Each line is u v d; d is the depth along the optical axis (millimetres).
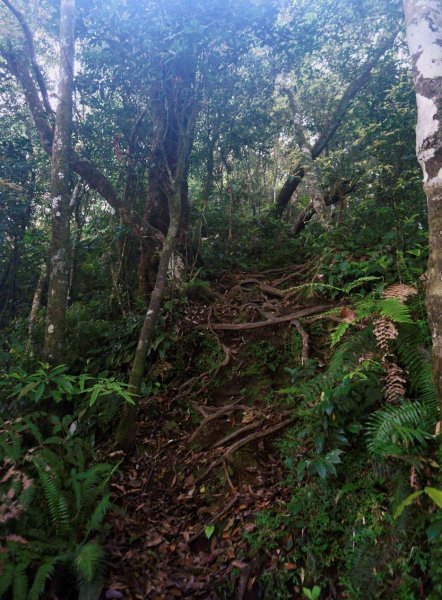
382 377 3029
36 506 2807
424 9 2566
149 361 5074
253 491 3297
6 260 6559
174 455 3973
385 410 2791
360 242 5352
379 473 2643
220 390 4574
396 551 2307
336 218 7398
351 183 6770
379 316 3223
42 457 2936
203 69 4523
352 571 2369
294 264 6922
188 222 6695
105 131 5137
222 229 7621
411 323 3033
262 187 11984
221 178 8273
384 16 6945
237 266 7176
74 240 7121
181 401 4586
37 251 6500
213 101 5367
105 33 4379
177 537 3143
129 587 2709
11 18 5695
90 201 7473
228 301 5957
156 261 6145
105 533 2959
